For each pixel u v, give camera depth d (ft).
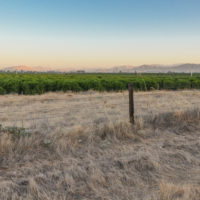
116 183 12.47
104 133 20.29
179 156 16.25
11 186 11.51
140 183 12.67
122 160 14.88
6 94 57.26
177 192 11.30
